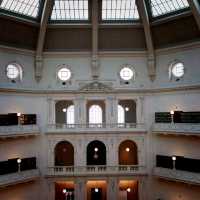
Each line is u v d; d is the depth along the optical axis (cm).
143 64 3291
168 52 3159
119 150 3525
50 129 3222
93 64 3250
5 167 2938
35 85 3247
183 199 2967
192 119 2909
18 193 3023
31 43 3180
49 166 3186
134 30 3181
